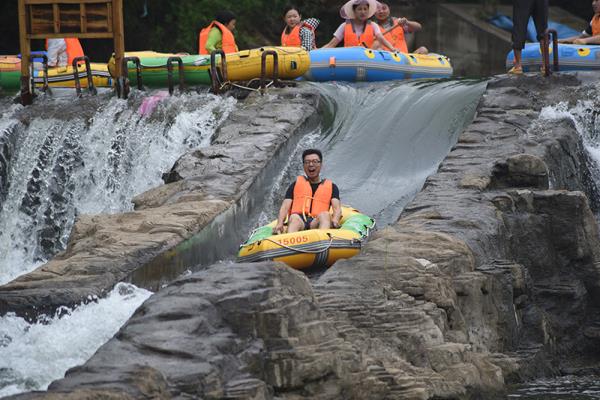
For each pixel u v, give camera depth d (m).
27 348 23.75
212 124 49.06
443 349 23.33
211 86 53.50
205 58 53.44
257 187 40.84
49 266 28.91
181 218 33.94
